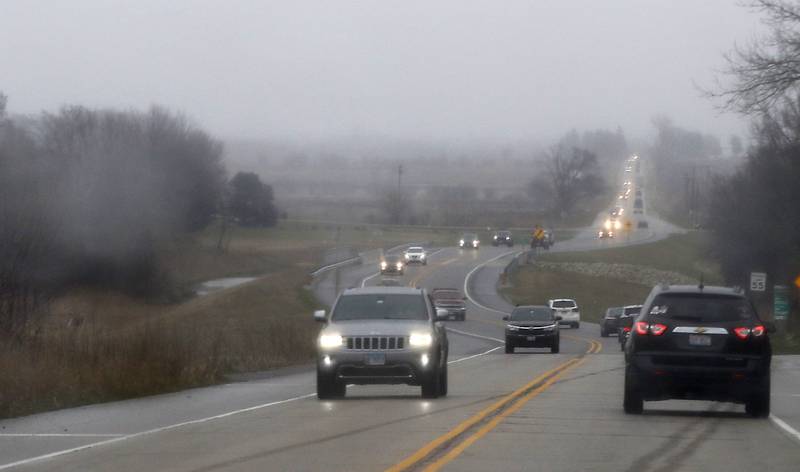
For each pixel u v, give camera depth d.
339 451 21.84
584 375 45.84
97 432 25.91
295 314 107.62
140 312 101.81
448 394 35.91
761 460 21.14
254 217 175.38
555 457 21.08
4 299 50.91
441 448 22.12
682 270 162.12
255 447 22.64
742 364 28.03
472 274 161.50
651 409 31.72
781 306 85.19
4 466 20.50
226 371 47.50
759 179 96.12
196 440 23.97
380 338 32.91
